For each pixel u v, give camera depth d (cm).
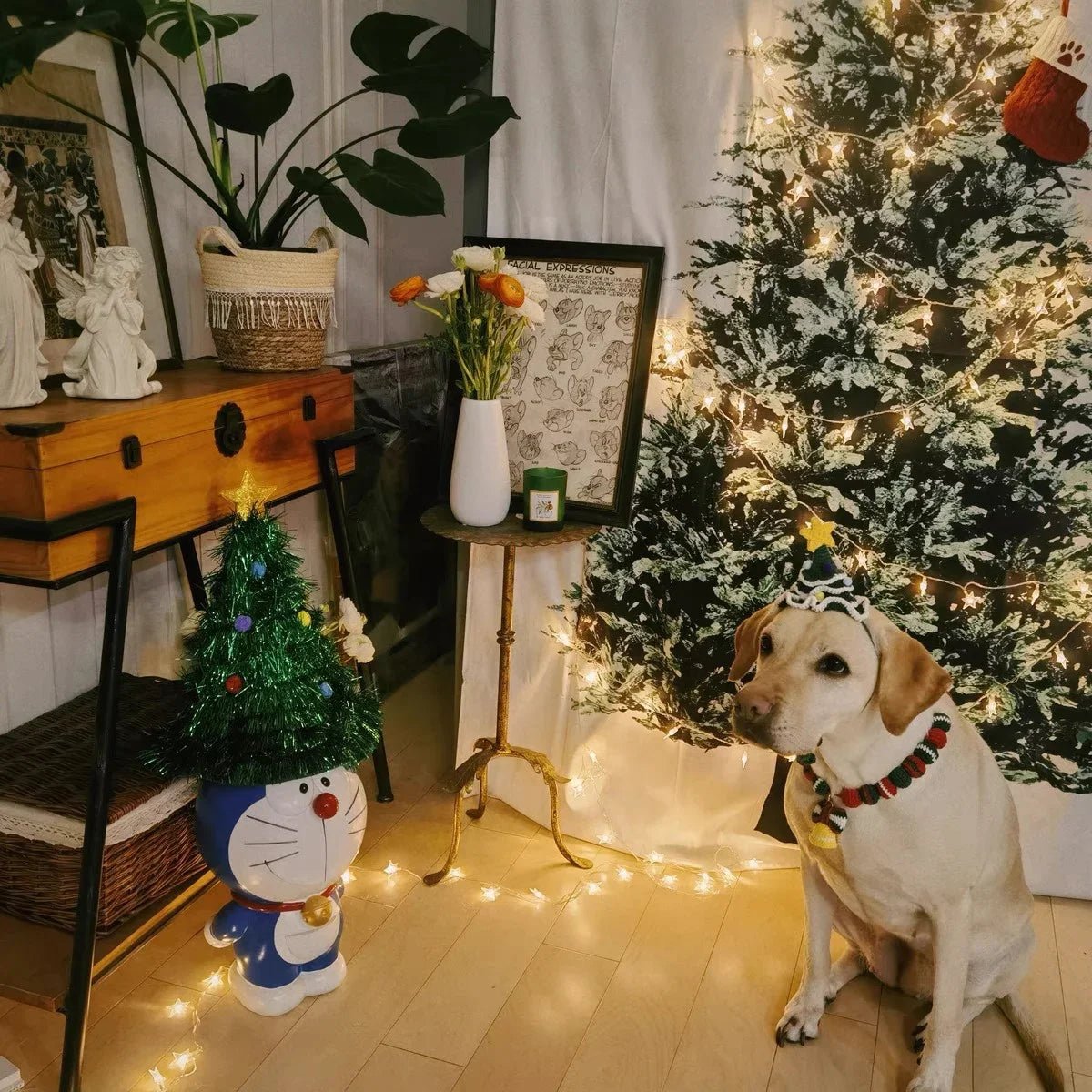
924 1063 178
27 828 171
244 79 241
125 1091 174
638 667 244
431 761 288
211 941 190
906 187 207
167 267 228
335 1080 179
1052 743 226
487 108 207
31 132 186
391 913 223
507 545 216
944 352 212
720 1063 186
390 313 311
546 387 235
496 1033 191
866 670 166
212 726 175
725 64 211
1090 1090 183
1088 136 195
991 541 219
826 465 224
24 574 159
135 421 171
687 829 246
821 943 193
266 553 178
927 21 199
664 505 235
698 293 223
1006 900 184
